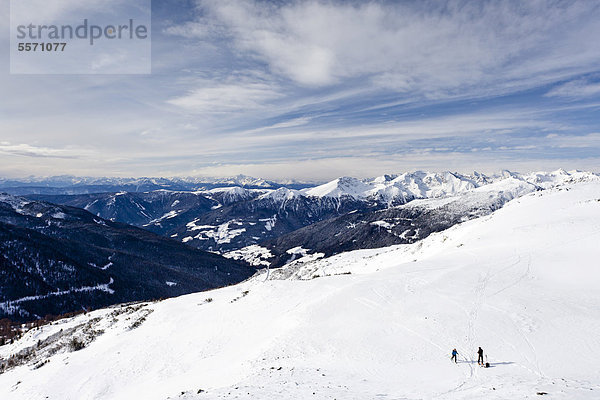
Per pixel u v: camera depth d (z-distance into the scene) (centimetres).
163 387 3659
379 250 13538
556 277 4734
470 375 2634
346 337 3738
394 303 4434
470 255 6456
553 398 1828
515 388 2150
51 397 4178
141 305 7794
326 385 2556
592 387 2028
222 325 5256
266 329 4650
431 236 11275
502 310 3872
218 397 2312
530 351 2995
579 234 6481
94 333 6281
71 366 4934
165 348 4881
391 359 3156
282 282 6744
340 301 4750
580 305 3819
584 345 3014
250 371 3278
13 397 4478
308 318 4403
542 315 3659
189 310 6309
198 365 4150
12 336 9138
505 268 5278
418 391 2336
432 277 5225
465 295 4400
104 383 4212
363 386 2512
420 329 3675
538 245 6294
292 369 3119
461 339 3372
